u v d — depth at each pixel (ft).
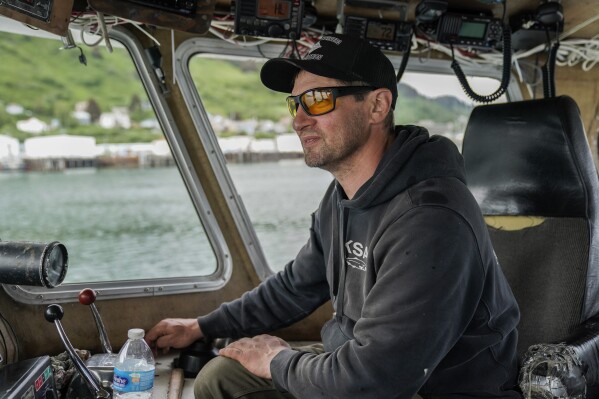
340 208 5.90
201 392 6.27
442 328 4.74
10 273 4.96
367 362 4.76
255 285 9.18
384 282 4.89
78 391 6.13
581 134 6.66
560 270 6.68
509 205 7.14
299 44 8.68
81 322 7.87
